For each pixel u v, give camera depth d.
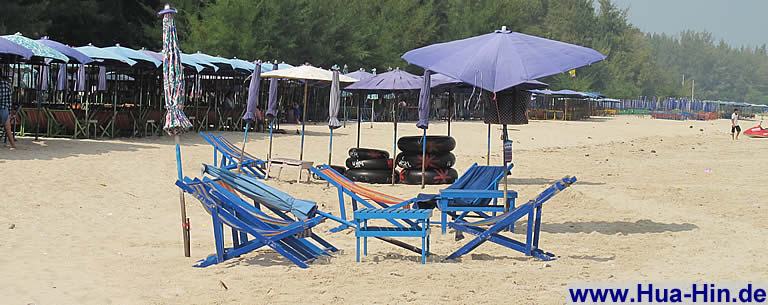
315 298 14.62
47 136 44.25
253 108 33.12
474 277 16.36
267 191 19.12
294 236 17.98
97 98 54.38
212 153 40.47
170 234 20.84
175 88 18.12
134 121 46.88
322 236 20.91
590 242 20.62
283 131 60.62
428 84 31.50
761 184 34.97
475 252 19.14
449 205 21.52
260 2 88.88
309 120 85.31
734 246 20.09
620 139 74.06
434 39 133.75
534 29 167.25
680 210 26.33
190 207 25.06
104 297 14.49
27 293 14.58
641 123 121.88
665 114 158.62
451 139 33.78
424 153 32.28
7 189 25.42
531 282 16.06
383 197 22.16
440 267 17.28
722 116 178.50
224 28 85.69
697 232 22.12
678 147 64.38
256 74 33.22
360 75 62.53
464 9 136.62
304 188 30.25
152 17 91.88
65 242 19.20
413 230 18.06
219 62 54.72
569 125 101.50
